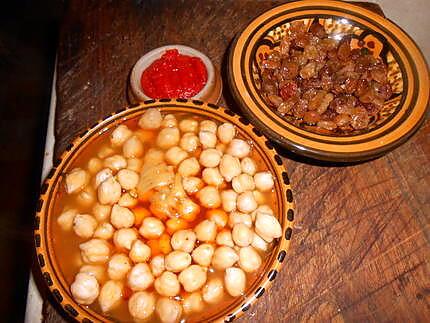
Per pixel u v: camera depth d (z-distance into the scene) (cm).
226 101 35
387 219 30
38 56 49
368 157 27
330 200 31
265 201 26
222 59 37
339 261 28
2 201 41
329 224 30
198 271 24
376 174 32
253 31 32
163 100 28
